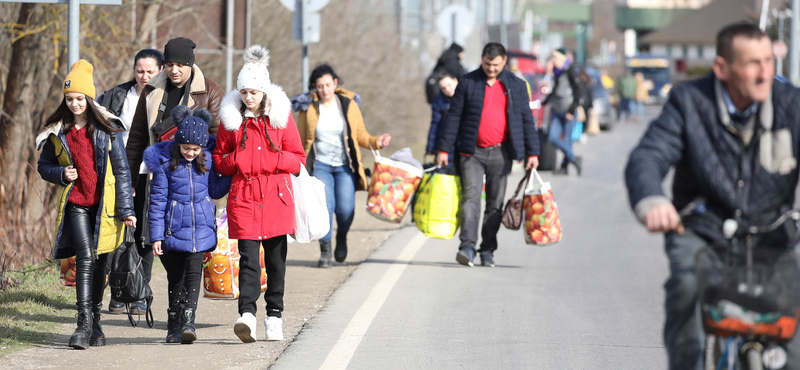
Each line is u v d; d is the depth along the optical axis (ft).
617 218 137.28
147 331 71.05
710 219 41.37
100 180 63.57
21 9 109.19
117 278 64.75
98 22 120.78
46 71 112.88
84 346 63.46
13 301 76.59
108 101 76.95
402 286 87.51
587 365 61.16
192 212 64.44
